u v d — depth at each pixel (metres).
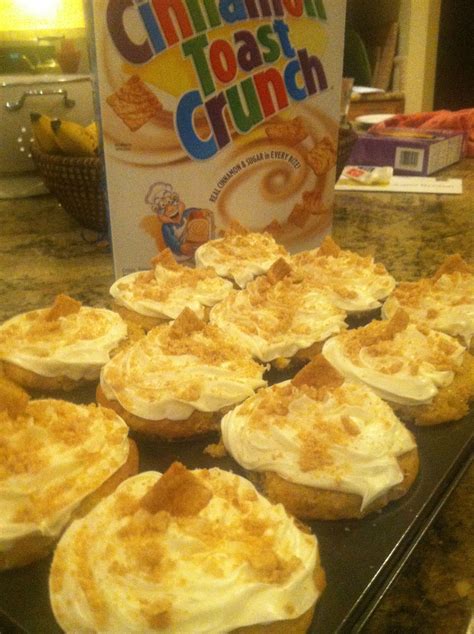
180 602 0.20
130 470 0.28
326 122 0.43
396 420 0.29
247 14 0.38
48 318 0.36
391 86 1.13
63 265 0.47
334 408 0.29
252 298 0.38
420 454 0.29
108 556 0.22
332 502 0.26
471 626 0.21
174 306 0.39
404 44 1.09
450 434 0.31
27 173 0.60
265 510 0.24
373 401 0.29
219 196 0.42
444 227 0.54
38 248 0.50
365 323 0.40
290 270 0.41
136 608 0.20
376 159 0.69
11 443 0.26
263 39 0.39
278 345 0.35
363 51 0.99
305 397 0.29
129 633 0.20
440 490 0.28
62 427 0.27
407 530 0.25
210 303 0.40
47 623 0.22
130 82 0.37
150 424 0.31
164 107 0.38
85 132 0.46
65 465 0.26
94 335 0.35
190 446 0.31
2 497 0.25
